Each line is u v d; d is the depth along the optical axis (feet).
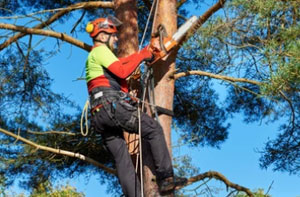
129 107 19.33
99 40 20.33
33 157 34.32
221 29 21.90
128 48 27.02
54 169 35.88
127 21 27.48
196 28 21.90
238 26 22.21
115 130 20.12
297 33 21.72
